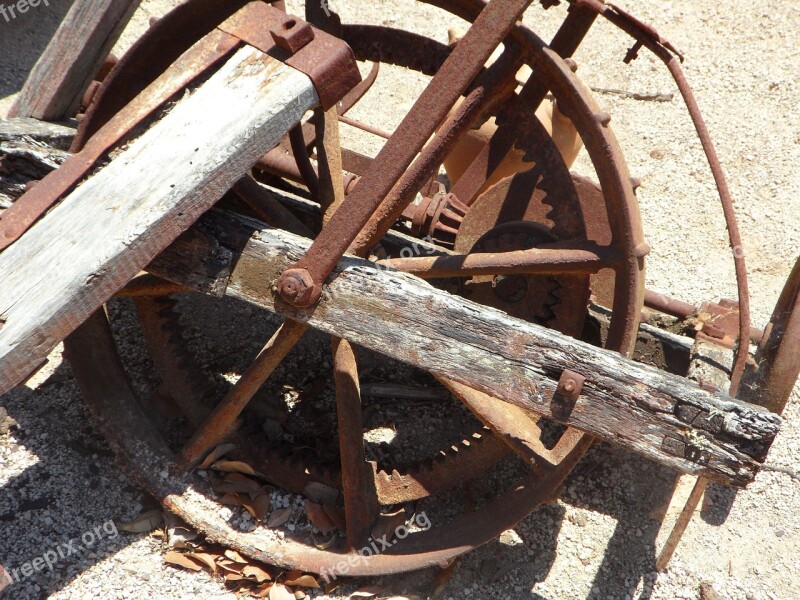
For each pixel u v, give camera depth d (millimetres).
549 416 2391
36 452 3375
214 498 3102
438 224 3654
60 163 2826
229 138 2252
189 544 3092
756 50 6699
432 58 3502
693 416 2234
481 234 3473
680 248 5180
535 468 2938
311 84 2303
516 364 2393
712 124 6133
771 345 2881
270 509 3152
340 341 3088
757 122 6090
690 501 3018
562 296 3217
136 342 3932
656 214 5430
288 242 2457
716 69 6605
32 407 3543
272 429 3555
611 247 2895
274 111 2264
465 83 2273
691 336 3648
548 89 3051
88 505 3238
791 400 4141
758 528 3627
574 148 4676
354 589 3100
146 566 3086
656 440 2301
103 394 3193
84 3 3416
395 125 6070
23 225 2467
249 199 3131
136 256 2256
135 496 3291
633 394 2293
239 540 3018
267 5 2547
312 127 3902
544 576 3320
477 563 3312
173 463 3104
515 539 3443
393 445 3766
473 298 3416
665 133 6070
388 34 3541
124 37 6043
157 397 3541
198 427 3191
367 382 4043
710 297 4812
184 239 2502
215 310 4191
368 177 2312
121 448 3127
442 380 3074
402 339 2455
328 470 3270
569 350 2340
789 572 3467
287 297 2420
